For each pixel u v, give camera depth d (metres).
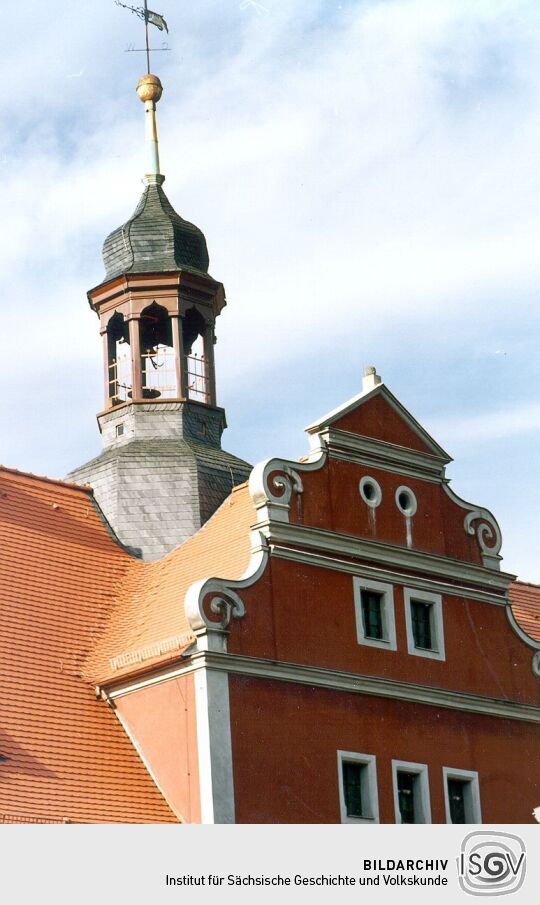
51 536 40.66
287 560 36.59
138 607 38.94
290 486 37.34
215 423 46.34
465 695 39.00
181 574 39.53
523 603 47.38
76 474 44.75
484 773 38.91
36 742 34.06
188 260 47.34
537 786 40.03
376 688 37.16
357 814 36.06
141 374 45.88
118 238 47.25
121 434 45.44
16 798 32.28
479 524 41.44
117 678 35.91
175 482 43.47
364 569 38.09
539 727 40.81
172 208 48.25
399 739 37.34
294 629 36.16
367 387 40.28
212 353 47.06
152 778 34.88
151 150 49.22
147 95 49.69
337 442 38.66
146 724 35.41
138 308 46.25
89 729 35.31
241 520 40.66
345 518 38.28
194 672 34.62
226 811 33.53
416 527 39.84
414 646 38.62
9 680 35.31
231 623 35.00
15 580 38.31
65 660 36.88
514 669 40.69
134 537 42.47
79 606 38.88
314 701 35.91
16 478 41.59
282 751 34.91
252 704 34.81
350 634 37.28
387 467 39.72
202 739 33.94
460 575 40.34
